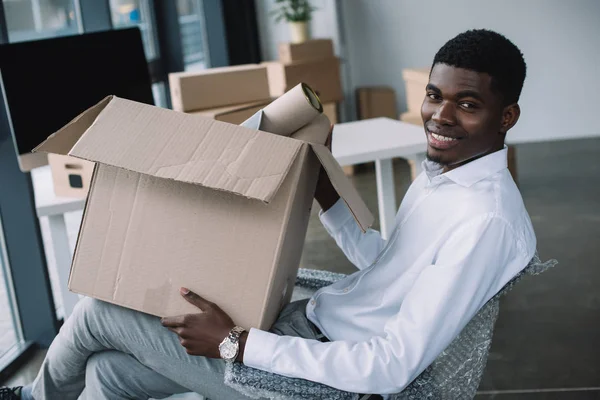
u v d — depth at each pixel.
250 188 1.09
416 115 4.73
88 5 3.26
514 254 1.19
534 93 5.95
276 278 1.24
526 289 3.11
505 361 2.52
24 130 2.14
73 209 2.15
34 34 2.90
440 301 1.14
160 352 1.31
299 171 1.18
